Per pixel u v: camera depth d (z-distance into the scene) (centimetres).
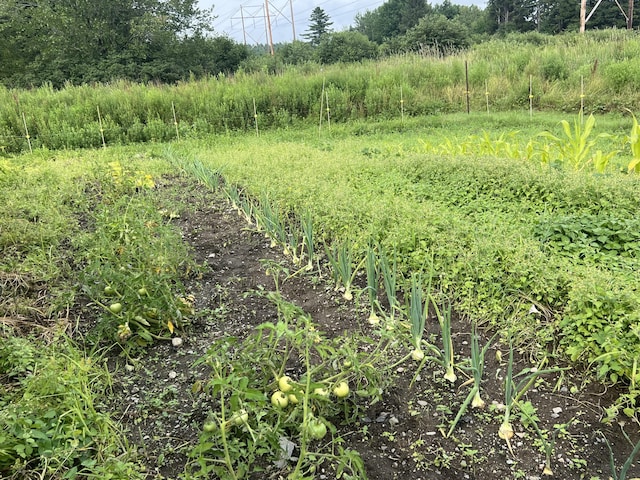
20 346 311
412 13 5481
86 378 288
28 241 497
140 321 350
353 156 859
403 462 252
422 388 305
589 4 4388
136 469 241
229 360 275
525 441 262
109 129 1352
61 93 1496
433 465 250
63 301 381
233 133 1421
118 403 297
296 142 1200
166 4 2862
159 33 2666
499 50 1973
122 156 1062
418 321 324
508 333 333
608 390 294
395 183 652
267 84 1587
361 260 448
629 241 435
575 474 242
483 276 389
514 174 602
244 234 571
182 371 327
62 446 241
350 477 224
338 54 3484
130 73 2534
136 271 384
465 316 380
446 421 278
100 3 2569
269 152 930
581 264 414
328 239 529
